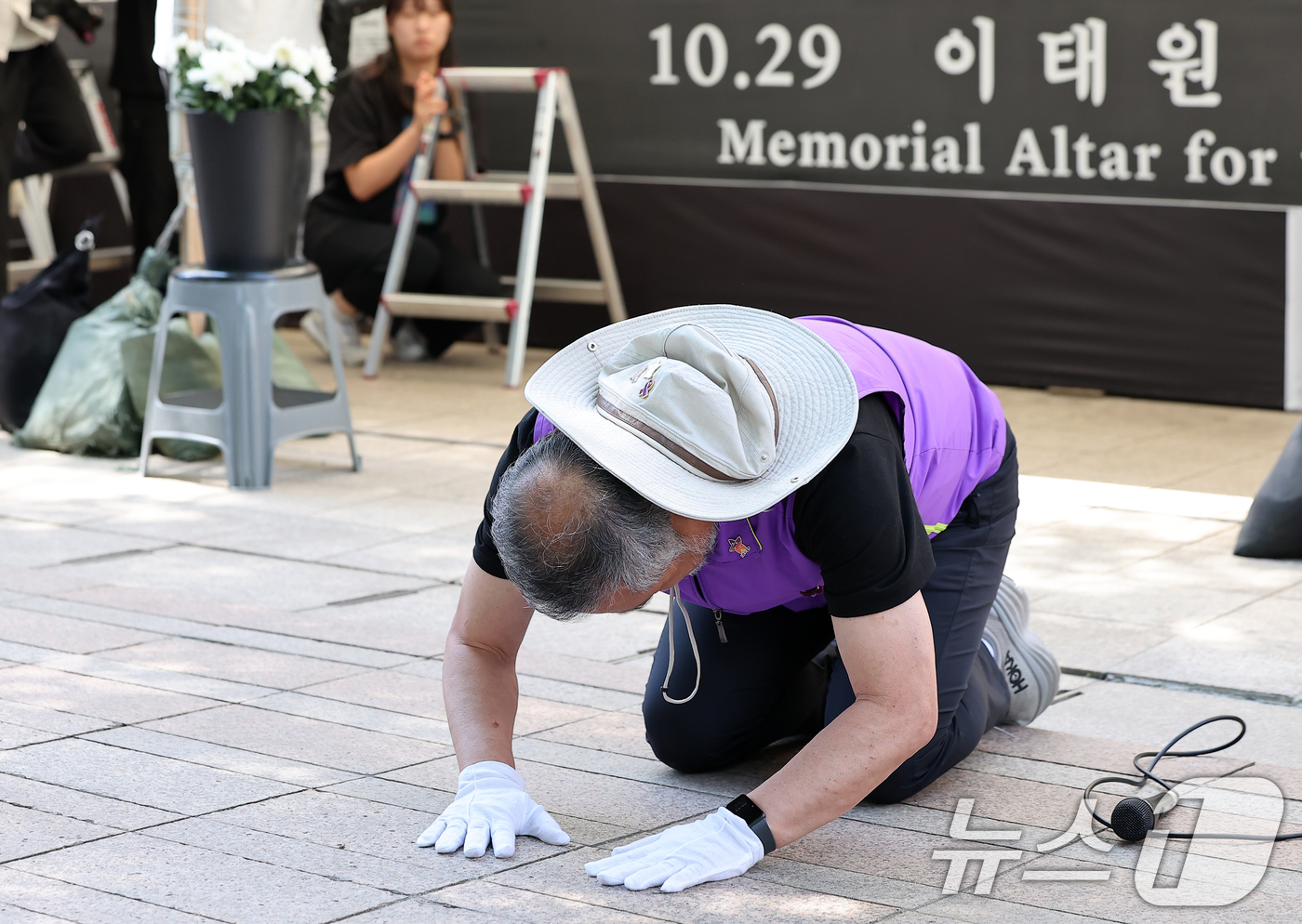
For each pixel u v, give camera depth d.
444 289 6.68
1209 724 2.67
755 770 2.44
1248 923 1.87
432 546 3.92
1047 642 3.13
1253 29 5.34
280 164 4.52
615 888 1.94
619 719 2.67
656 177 6.66
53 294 5.35
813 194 6.32
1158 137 5.59
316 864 2.00
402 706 2.68
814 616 2.35
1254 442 5.10
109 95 7.70
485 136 6.84
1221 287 5.58
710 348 1.77
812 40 6.21
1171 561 3.75
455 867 2.00
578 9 6.69
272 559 3.79
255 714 2.63
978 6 5.84
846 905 1.90
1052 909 1.90
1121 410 5.64
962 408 2.24
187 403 4.80
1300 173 5.35
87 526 4.12
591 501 1.69
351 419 5.23
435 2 6.39
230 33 5.12
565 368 1.87
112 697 2.70
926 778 2.27
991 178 5.93
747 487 1.75
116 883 1.93
